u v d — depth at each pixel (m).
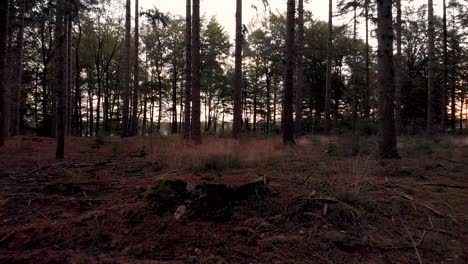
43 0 9.66
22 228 3.21
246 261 2.64
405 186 4.50
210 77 28.14
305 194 3.93
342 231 3.14
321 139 11.95
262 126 38.25
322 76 30.58
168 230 3.13
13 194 4.33
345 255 2.73
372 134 16.22
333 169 5.66
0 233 3.12
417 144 9.99
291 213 3.47
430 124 14.53
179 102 34.59
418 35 20.05
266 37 25.92
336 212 3.45
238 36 14.74
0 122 10.09
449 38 22.70
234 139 12.74
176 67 29.59
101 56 30.84
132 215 3.42
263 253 2.75
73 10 8.34
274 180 4.79
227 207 3.46
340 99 31.53
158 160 7.14
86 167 6.75
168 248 2.86
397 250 2.81
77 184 4.74
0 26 9.59
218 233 3.08
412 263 2.62
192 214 3.36
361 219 3.37
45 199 4.12
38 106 33.12
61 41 7.98
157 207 3.52
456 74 25.77
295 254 2.74
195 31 11.15
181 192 3.70
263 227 3.21
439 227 3.22
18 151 9.27
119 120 35.59
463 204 3.80
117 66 32.56
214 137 15.11
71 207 3.87
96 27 26.70
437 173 5.49
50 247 2.92
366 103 23.84
